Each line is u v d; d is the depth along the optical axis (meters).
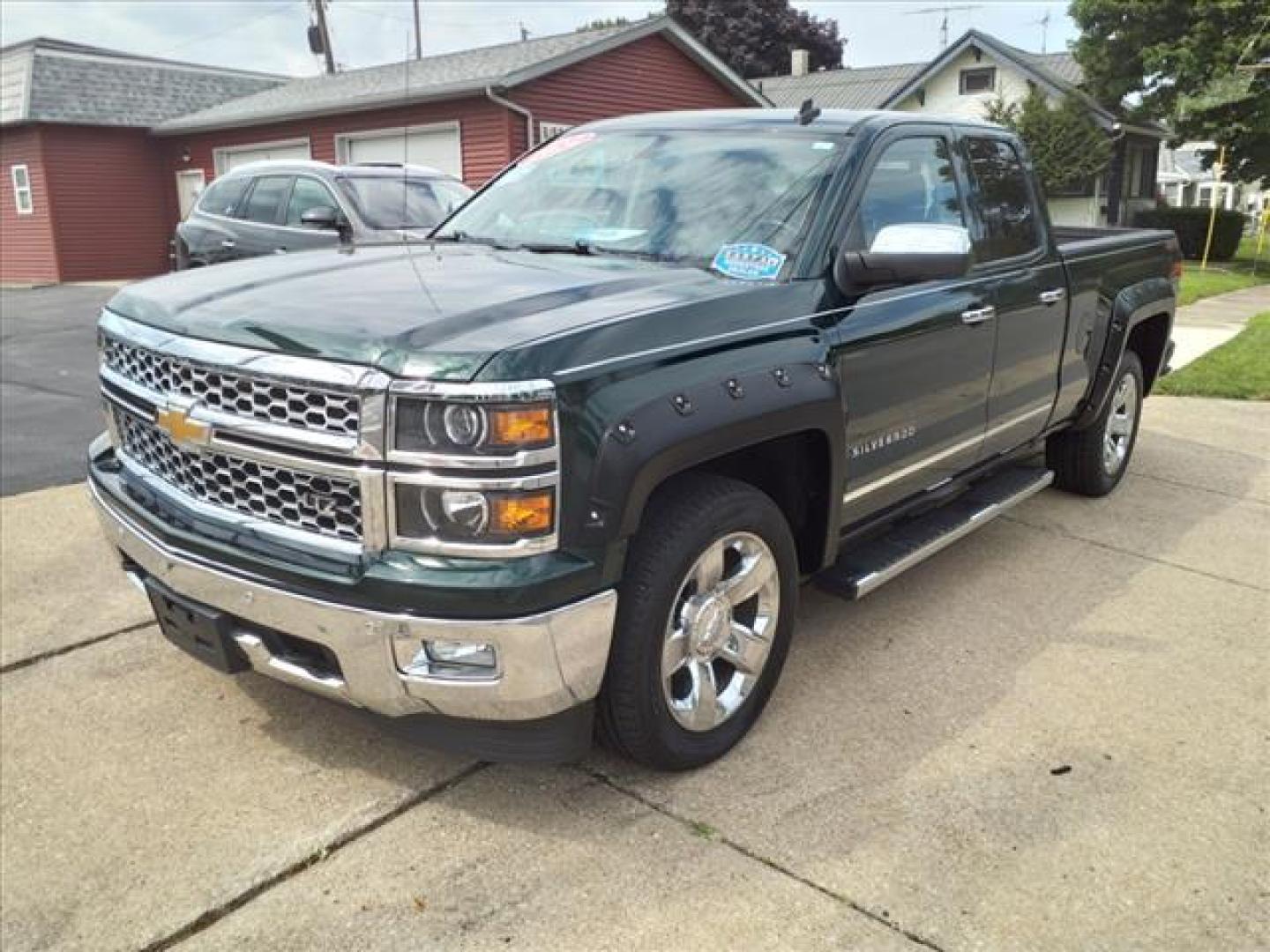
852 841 2.86
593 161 4.22
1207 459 6.97
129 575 3.28
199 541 2.81
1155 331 6.25
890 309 3.62
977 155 4.47
